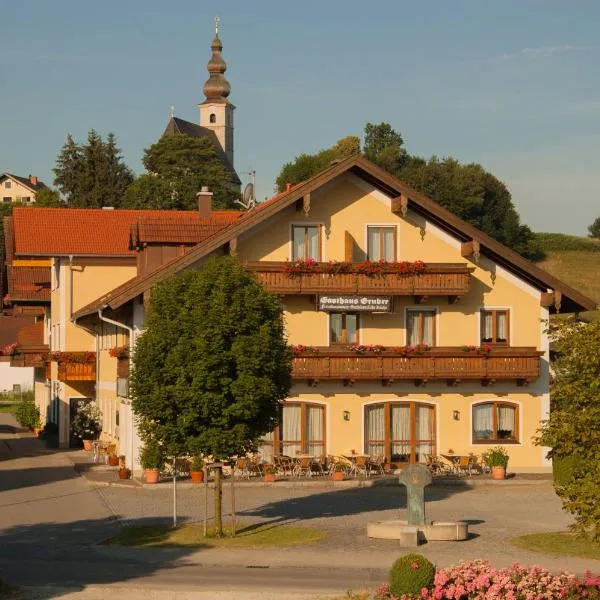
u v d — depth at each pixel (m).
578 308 56.00
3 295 89.00
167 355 34.81
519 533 35.81
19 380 136.25
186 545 33.69
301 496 45.34
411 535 33.38
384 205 53.72
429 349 52.56
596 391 25.81
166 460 36.91
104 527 37.31
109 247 65.38
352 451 52.72
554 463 45.53
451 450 53.72
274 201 51.75
